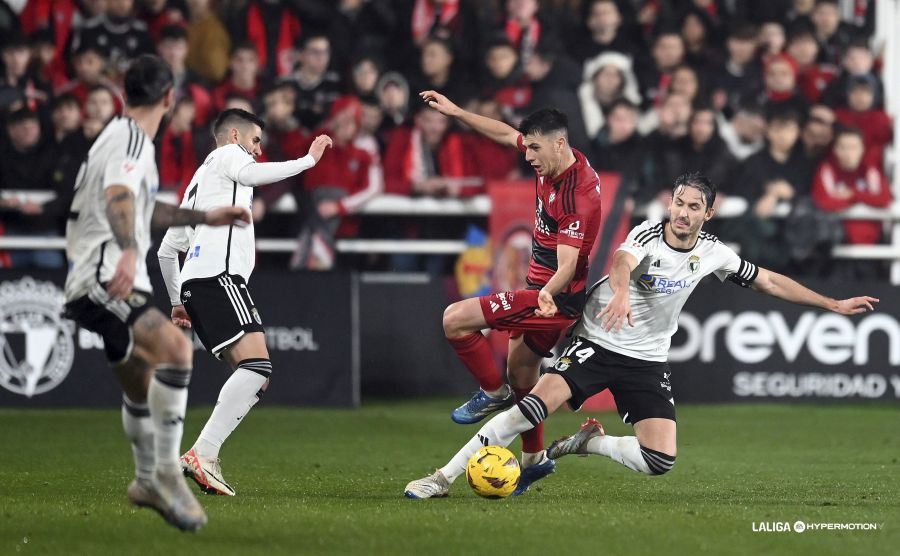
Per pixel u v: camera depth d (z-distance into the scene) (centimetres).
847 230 4475
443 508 2003
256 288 3969
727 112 4562
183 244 2394
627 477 2603
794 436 3497
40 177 4112
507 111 4325
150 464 1677
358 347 4109
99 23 4294
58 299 3838
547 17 4528
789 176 4375
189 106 4072
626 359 2183
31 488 2309
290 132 4209
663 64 4500
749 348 4228
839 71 4641
